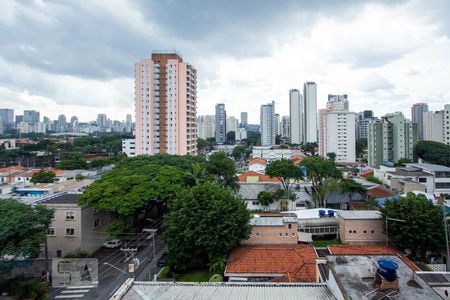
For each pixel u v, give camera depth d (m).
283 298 16.86
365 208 50.94
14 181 87.00
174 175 50.44
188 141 105.88
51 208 38.31
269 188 62.28
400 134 107.31
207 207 34.56
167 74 102.81
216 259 33.16
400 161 98.25
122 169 55.62
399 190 63.72
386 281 15.82
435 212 34.34
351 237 38.00
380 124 110.75
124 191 43.53
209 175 57.47
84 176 81.44
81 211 41.94
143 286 18.52
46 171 87.44
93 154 150.50
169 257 35.28
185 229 33.75
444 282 20.50
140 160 68.06
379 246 35.31
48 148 153.88
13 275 34.50
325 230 40.56
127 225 45.97
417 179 66.44
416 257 34.16
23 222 30.14
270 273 29.67
